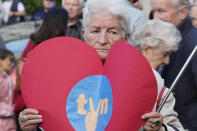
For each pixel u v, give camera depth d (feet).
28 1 76.43
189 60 15.87
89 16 16.15
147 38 20.18
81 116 15.08
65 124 14.96
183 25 25.02
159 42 20.06
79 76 15.23
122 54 15.07
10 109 28.94
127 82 14.83
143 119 14.88
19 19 67.00
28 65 15.20
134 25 27.35
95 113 15.14
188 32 24.52
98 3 16.02
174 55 23.77
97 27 16.01
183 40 23.93
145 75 14.85
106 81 15.25
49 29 27.09
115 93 14.89
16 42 38.70
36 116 14.89
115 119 14.79
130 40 21.44
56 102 15.02
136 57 14.87
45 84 15.08
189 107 23.75
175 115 16.51
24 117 14.92
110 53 15.43
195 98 23.71
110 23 15.93
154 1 26.27
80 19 35.27
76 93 15.16
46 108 15.03
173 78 23.53
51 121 15.01
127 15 16.22
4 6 66.18
